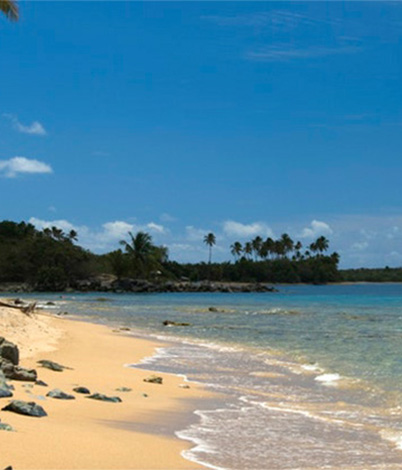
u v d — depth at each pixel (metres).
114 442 10.51
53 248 138.38
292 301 97.12
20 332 28.66
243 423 13.52
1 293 124.12
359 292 161.12
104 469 8.77
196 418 13.80
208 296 122.56
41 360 20.95
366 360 25.39
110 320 51.97
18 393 13.93
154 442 11.01
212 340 34.72
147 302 91.19
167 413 14.16
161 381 19.06
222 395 17.19
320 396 17.31
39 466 8.46
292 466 10.22
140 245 139.88
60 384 16.73
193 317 57.09
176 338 35.84
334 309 72.06
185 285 146.50
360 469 10.17
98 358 24.45
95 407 13.83
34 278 135.12
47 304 77.81
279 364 24.28
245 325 47.16
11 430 10.21
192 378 20.44
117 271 139.75
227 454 10.73
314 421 14.00
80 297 105.88
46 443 9.73
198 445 11.21
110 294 124.56
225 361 25.16
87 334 34.31
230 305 82.75
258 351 29.06
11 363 16.69
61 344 27.88
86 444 10.05
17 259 134.75
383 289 199.12
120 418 12.98
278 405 15.88
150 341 33.31
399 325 46.66
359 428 13.34
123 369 21.73
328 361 25.16
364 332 40.25
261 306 79.69
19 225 161.88
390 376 20.91
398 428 13.36
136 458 9.66
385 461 10.73
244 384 19.34
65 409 13.09
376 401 16.56
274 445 11.63
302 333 39.62
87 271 140.00
